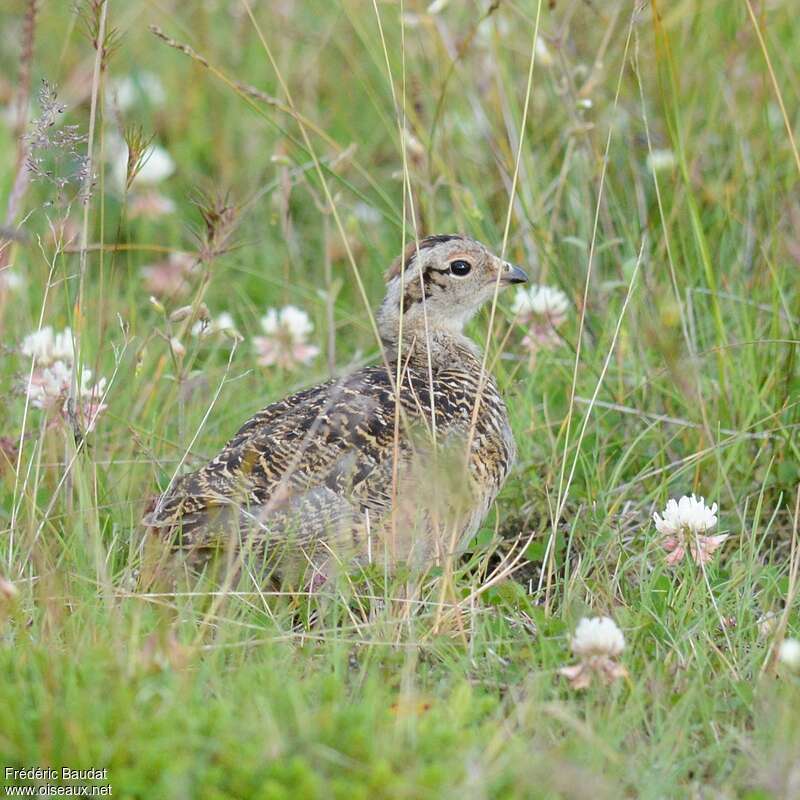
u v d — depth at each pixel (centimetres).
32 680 777
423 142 1373
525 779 682
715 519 959
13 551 953
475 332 1288
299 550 955
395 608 909
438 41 1444
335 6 1625
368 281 1430
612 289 1303
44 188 1546
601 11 1467
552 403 1254
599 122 1409
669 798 727
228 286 1454
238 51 1659
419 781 677
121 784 684
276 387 1273
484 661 862
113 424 1182
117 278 1401
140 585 905
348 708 732
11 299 1313
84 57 1686
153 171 1472
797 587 925
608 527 1057
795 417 1136
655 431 1170
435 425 999
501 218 1410
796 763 719
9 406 1186
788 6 1444
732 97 1379
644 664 847
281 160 1323
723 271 1298
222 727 709
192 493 970
